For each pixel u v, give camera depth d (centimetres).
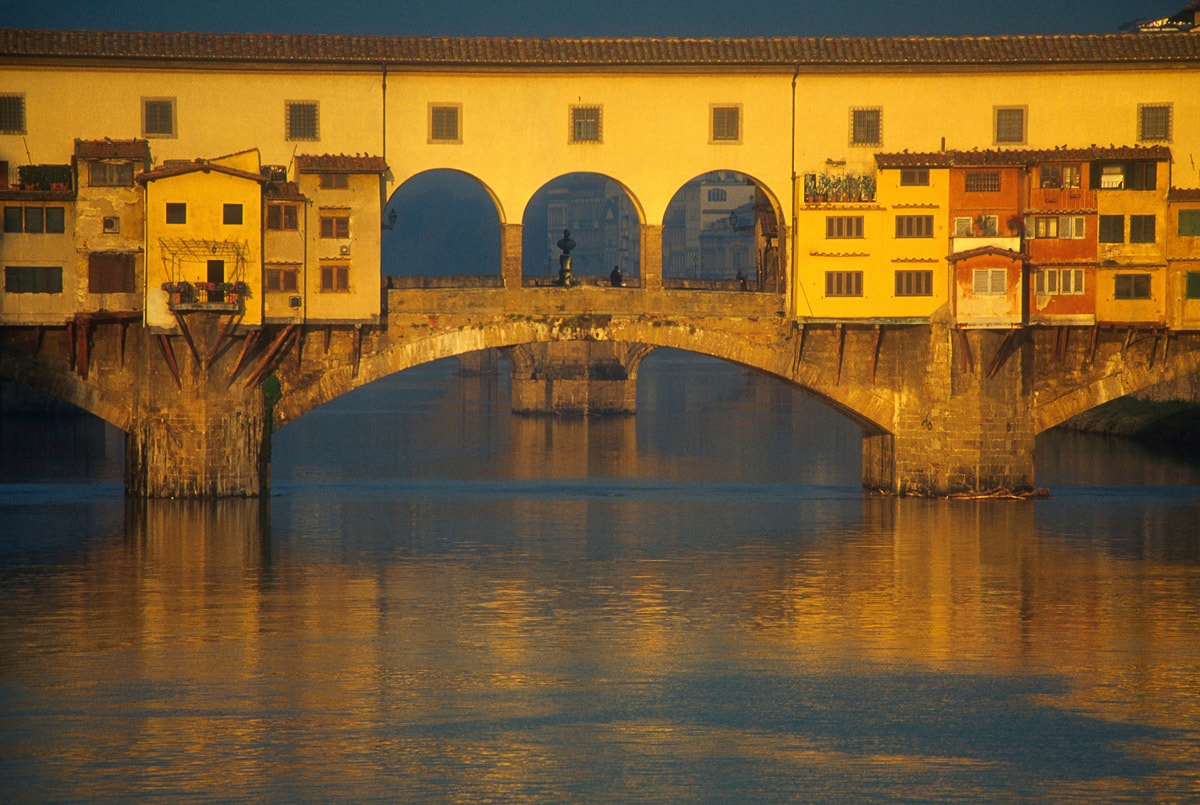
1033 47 6931
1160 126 6956
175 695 3944
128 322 6694
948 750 3544
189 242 6519
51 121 6631
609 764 3425
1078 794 3262
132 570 5597
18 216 6531
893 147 6950
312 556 5938
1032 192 6894
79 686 4022
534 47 6881
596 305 6912
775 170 6962
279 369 6819
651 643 4562
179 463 6769
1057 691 4050
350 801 3180
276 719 3741
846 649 4500
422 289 6844
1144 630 4762
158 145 6681
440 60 6756
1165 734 3672
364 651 4434
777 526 6756
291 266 6656
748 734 3653
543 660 4347
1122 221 6925
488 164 6881
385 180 6825
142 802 3164
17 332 6631
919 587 5409
